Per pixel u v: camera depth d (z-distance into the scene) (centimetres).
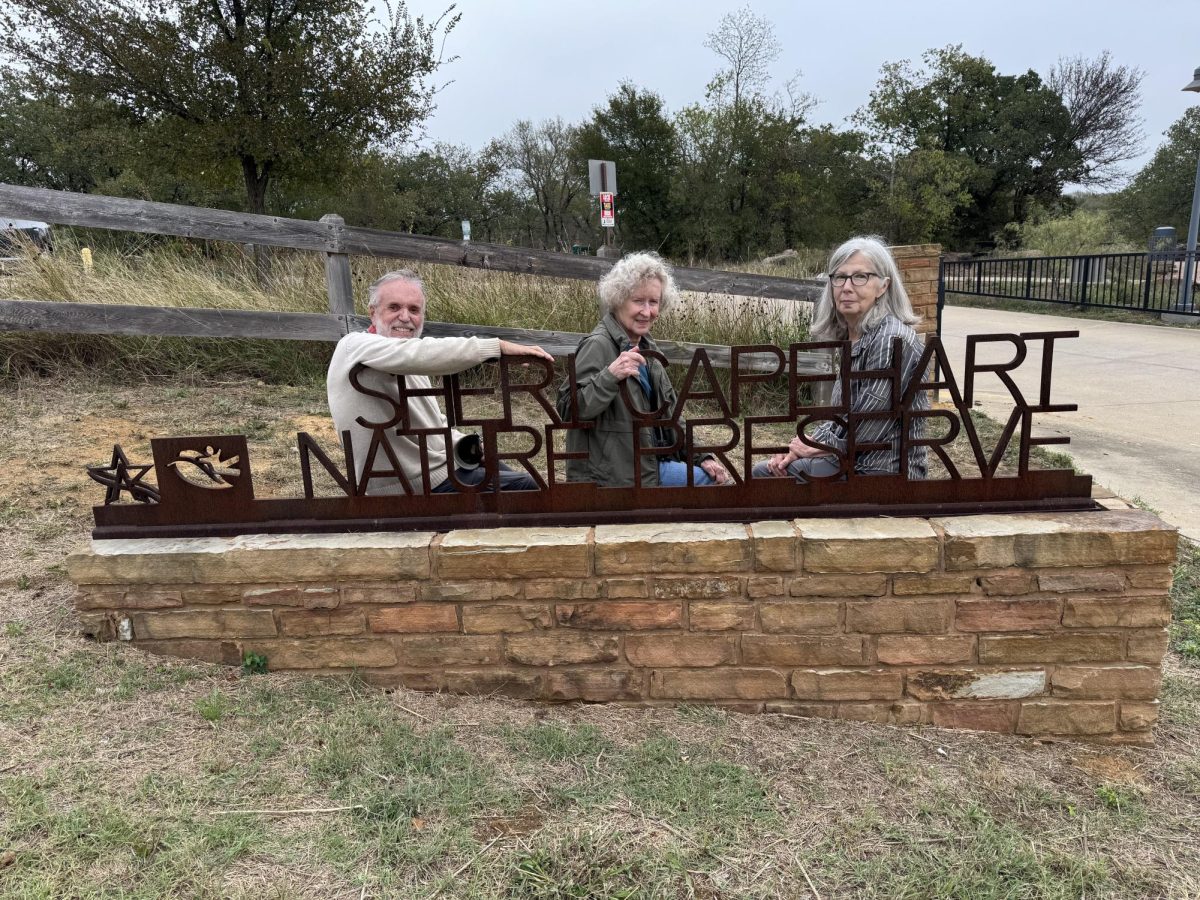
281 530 264
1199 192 1406
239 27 1020
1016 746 247
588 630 252
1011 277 1858
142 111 1045
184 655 262
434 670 258
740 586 245
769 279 702
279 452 468
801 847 203
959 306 1842
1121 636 242
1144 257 1495
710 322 732
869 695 252
